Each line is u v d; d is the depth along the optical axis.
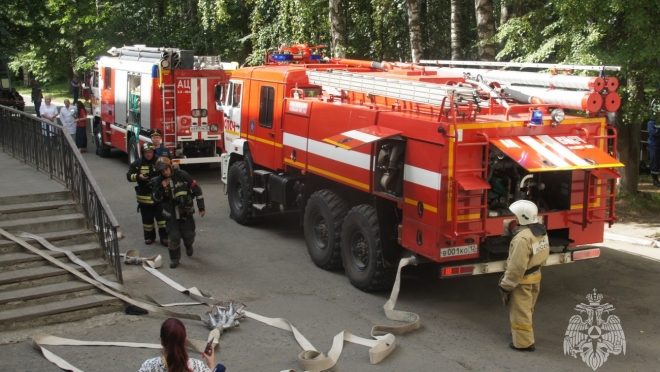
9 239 8.70
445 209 7.55
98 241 9.43
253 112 12.19
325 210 9.84
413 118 8.02
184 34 28.12
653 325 7.76
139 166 11.18
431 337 7.50
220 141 17.17
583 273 9.71
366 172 8.83
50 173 10.84
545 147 7.65
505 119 7.89
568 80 8.27
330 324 7.92
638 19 10.75
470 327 7.80
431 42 23.58
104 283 8.49
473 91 7.52
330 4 18.28
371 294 9.03
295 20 21.02
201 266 10.27
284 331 7.67
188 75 16.53
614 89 8.06
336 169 9.58
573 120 8.11
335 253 9.77
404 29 21.69
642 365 6.72
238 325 7.80
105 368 6.60
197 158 16.92
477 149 7.58
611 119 9.20
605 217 8.42
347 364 6.75
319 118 10.02
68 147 10.01
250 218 12.66
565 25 11.80
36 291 8.00
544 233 6.97
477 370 6.62
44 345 7.12
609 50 11.75
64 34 30.17
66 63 43.03
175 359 4.22
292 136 10.83
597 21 11.54
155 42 28.69
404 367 6.70
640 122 12.12
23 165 12.02
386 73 10.59
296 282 9.54
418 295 8.95
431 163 7.66
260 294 9.02
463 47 22.56
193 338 7.44
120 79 18.73
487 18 13.97
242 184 12.58
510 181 8.08
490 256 8.07
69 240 9.27
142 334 7.52
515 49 13.45
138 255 10.55
